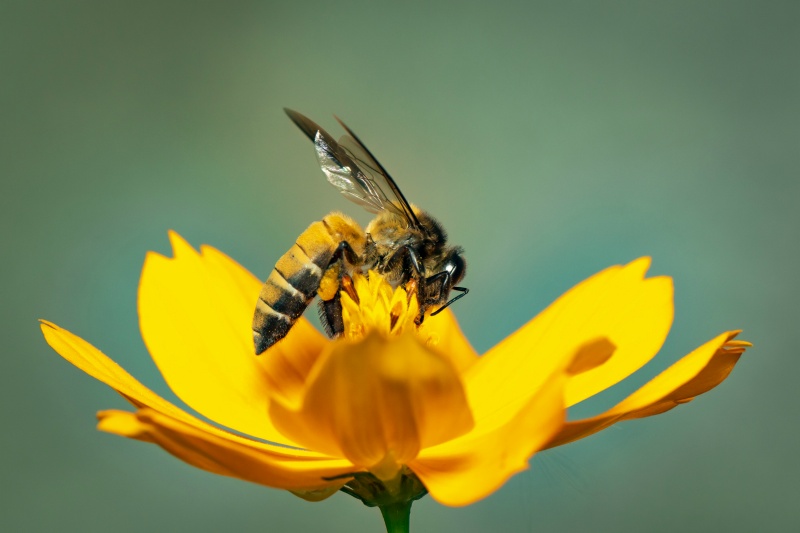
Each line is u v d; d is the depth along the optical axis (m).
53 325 0.20
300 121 0.22
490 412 0.21
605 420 0.19
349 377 0.19
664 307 0.20
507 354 0.21
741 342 0.19
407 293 0.21
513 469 0.18
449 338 0.22
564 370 0.18
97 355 0.20
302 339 0.21
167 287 0.21
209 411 0.21
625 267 0.21
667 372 0.19
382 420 0.19
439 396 0.19
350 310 0.21
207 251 0.21
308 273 0.21
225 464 0.19
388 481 0.19
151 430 0.18
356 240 0.21
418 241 0.21
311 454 0.20
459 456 0.19
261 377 0.21
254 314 0.21
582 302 0.21
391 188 0.21
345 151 0.22
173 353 0.21
